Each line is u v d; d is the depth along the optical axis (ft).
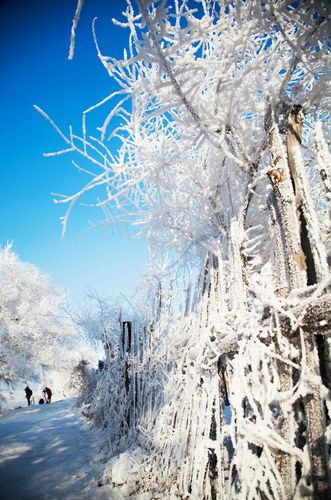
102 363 24.66
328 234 5.27
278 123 6.35
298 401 5.34
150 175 7.61
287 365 5.46
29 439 18.62
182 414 9.82
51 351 62.08
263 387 5.71
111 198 7.38
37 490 10.25
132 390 15.02
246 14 5.12
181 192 8.86
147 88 5.48
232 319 7.32
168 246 10.09
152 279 14.03
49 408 38.37
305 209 5.21
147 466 10.46
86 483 10.64
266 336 5.72
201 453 7.92
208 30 4.99
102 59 5.38
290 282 5.48
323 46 4.97
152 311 14.61
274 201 6.53
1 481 11.19
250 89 6.41
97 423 19.61
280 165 5.85
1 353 53.01
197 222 9.00
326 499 4.27
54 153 6.64
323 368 4.96
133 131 7.36
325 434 4.43
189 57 5.40
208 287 9.59
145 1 4.18
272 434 5.06
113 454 13.21
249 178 6.85
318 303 4.41
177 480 8.94
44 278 71.46
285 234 5.64
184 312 11.37
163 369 12.16
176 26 5.14
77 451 15.23
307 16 4.55
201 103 6.11
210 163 8.43
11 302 63.26
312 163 8.02
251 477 5.38
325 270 4.65
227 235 8.50
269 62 6.05
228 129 6.42
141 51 4.93
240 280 6.74
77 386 35.27
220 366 8.00
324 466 4.42
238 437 5.80
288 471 5.06
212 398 8.00
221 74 5.51
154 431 11.48
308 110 6.33
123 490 9.54
